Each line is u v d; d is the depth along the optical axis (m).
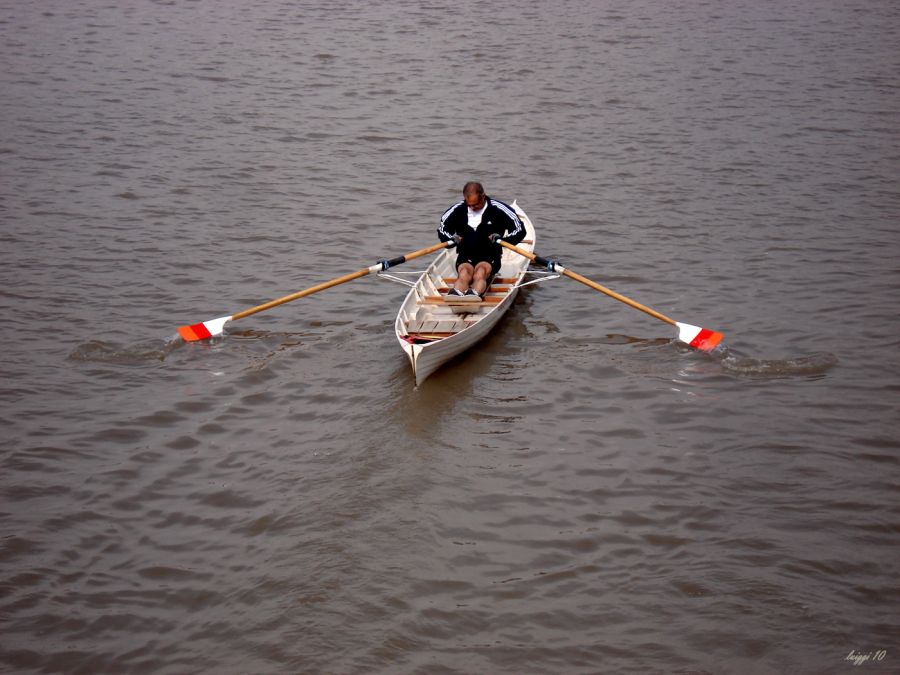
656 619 7.21
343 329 12.26
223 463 9.30
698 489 8.82
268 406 10.38
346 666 6.78
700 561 7.83
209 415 10.19
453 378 10.97
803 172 18.11
